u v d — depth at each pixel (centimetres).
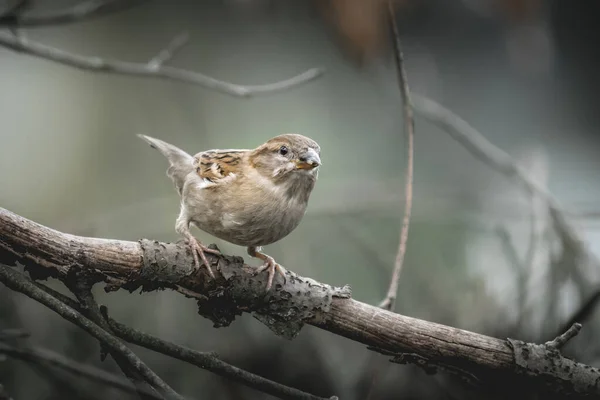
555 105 1593
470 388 693
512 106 1579
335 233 1117
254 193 727
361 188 1252
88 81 1442
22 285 534
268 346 952
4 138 1397
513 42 1057
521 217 1150
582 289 936
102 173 1380
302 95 1434
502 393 668
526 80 1548
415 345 634
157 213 1132
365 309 641
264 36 1411
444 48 1463
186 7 1443
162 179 1362
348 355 949
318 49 1412
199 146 1394
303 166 725
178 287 616
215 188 734
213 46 1450
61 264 566
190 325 962
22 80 1452
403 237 699
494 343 638
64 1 1348
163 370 930
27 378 875
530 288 957
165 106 1419
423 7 1385
